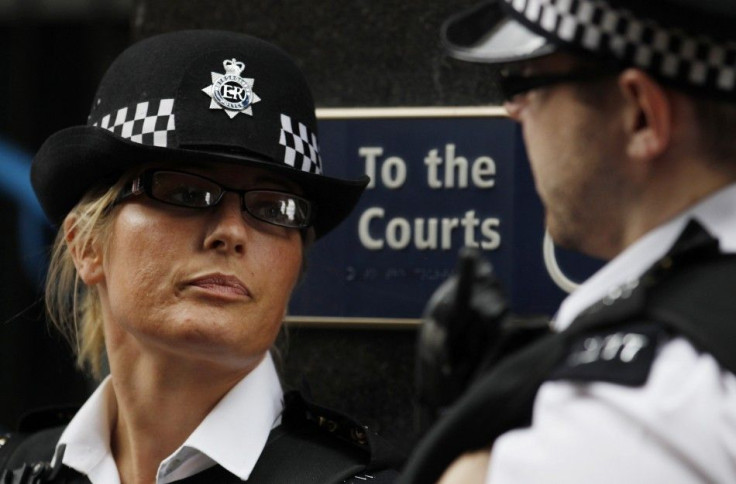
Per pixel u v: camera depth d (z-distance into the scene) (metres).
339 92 6.15
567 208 2.86
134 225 4.61
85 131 4.67
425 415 3.43
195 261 4.57
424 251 5.96
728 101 2.64
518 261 5.85
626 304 2.59
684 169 2.71
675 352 2.45
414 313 5.96
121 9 8.99
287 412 5.00
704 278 2.56
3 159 9.16
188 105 4.63
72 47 9.08
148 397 4.79
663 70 2.65
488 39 2.99
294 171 4.69
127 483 5.02
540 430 2.47
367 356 6.12
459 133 5.93
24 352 8.98
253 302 4.65
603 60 2.73
